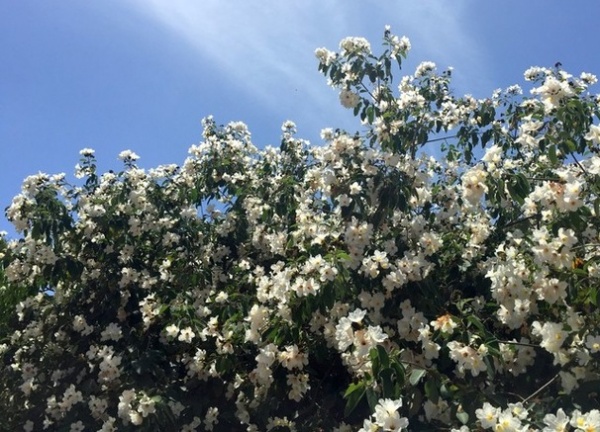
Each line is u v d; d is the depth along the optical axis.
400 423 2.68
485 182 3.90
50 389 5.79
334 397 4.32
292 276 3.97
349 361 3.64
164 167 6.75
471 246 4.67
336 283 3.81
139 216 6.28
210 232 6.35
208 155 6.66
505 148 5.38
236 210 6.23
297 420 4.48
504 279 3.59
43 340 6.06
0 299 6.43
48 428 5.66
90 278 6.05
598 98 4.60
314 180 4.92
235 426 5.02
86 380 5.67
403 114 5.02
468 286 4.53
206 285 5.91
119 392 5.04
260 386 4.45
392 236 4.60
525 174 4.13
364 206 4.59
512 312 3.59
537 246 3.45
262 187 6.11
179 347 5.34
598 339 3.02
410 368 3.37
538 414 2.89
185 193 6.50
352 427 4.07
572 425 2.49
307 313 3.84
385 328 4.04
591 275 3.39
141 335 5.57
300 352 4.12
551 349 3.15
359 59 5.14
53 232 5.80
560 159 4.54
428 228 4.81
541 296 3.45
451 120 5.17
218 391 4.96
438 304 4.13
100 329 5.82
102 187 6.41
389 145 4.80
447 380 3.20
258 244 5.71
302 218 4.60
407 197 4.50
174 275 5.94
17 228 5.83
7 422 5.88
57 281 5.89
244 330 4.46
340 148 4.70
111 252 6.15
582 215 3.55
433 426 3.33
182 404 4.86
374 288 4.20
